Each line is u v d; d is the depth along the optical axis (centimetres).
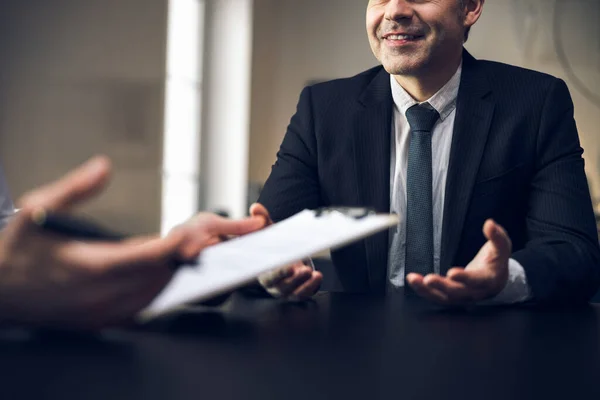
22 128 589
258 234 102
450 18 179
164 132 654
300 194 191
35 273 76
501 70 191
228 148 735
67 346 78
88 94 607
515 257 144
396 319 108
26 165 589
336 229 98
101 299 79
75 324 79
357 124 191
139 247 78
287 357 78
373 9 185
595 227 170
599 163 639
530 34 665
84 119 604
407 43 179
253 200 693
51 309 77
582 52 655
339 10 750
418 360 79
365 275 184
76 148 599
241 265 93
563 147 180
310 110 198
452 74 186
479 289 123
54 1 599
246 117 734
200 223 114
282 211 189
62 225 76
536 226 173
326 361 77
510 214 182
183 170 705
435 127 186
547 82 187
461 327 102
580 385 70
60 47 599
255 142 743
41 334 82
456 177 180
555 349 88
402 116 191
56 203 75
